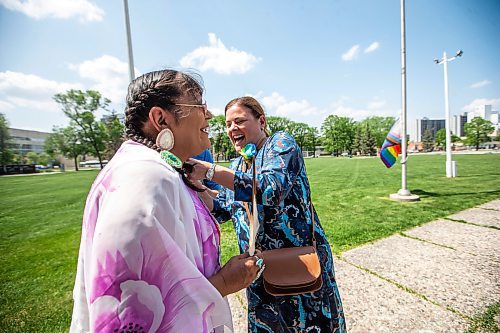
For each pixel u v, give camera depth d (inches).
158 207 30.3
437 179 522.9
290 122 3388.3
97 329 27.5
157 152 37.3
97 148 2319.1
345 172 816.3
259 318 60.7
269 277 54.1
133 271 28.0
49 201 492.4
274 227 59.7
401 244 180.7
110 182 31.3
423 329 98.3
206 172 46.4
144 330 28.2
